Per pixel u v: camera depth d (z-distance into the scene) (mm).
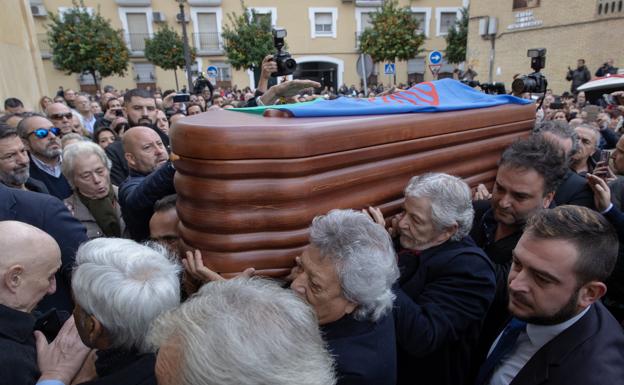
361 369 1032
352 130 1183
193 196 1104
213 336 617
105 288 972
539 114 3430
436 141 1494
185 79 19312
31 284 1113
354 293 1041
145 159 2279
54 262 1173
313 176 1128
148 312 979
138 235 1873
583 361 985
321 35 19828
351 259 1034
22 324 1087
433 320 1270
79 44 13477
